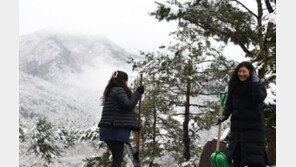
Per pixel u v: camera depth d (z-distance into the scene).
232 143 3.53
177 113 12.72
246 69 3.45
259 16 8.48
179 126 14.06
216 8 8.88
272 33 6.98
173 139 13.55
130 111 3.75
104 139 3.71
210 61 11.23
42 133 42.03
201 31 10.56
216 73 11.22
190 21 9.28
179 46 10.49
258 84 3.37
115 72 3.93
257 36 8.40
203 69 11.74
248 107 3.44
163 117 13.84
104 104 3.83
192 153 13.18
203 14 8.59
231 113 3.71
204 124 11.98
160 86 11.76
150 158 12.34
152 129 13.16
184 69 11.07
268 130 5.98
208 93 12.11
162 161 13.08
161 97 12.12
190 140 12.97
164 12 8.84
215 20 8.73
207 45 10.62
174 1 9.05
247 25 8.74
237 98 3.51
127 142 3.84
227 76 11.12
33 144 41.53
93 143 13.17
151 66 10.83
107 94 3.86
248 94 3.43
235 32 8.95
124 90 3.78
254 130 3.41
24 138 44.12
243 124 3.45
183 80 11.27
